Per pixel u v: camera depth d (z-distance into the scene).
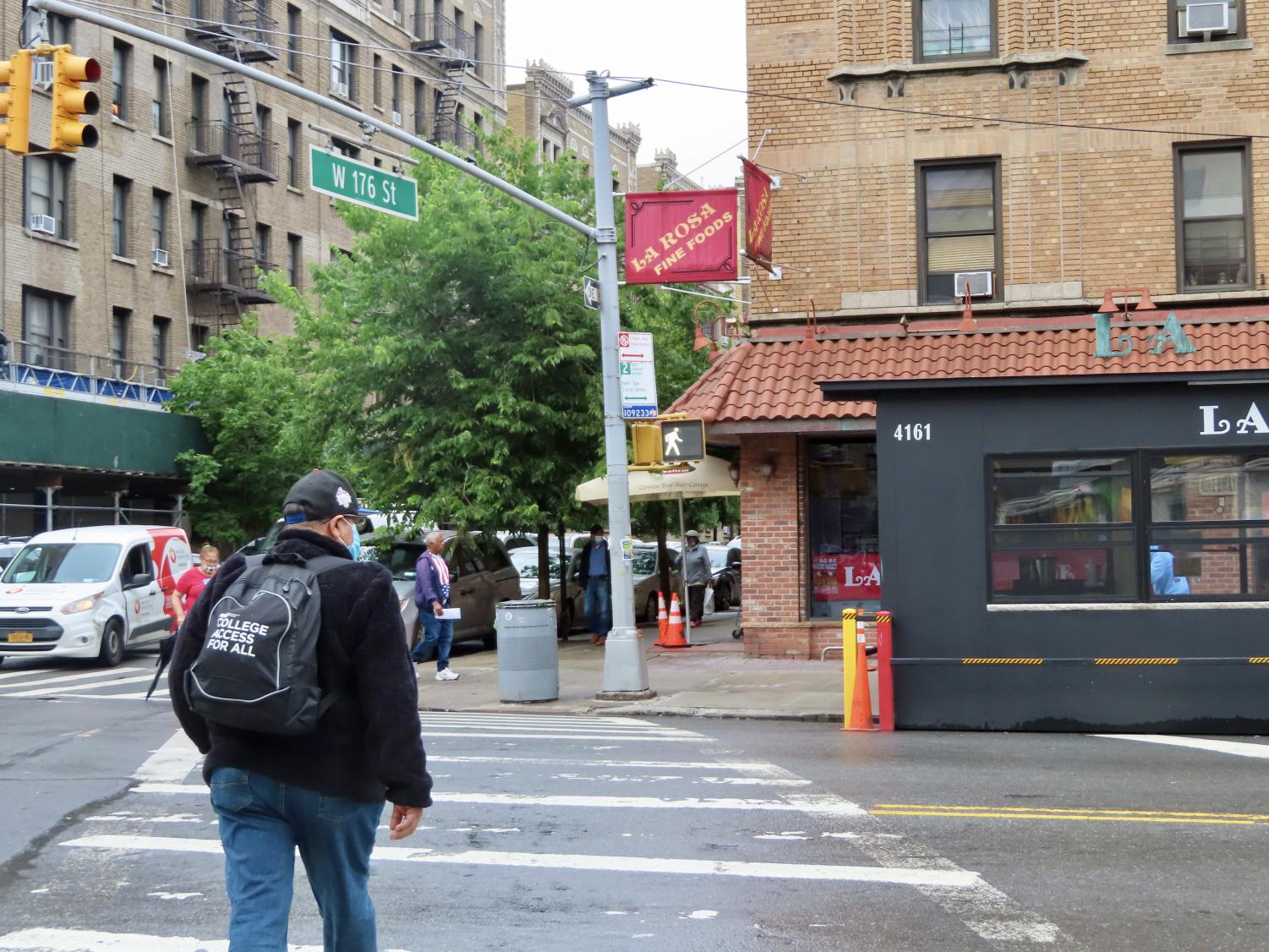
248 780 4.21
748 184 19.03
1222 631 13.09
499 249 23.73
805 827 8.41
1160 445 13.30
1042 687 13.30
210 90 42.94
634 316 25.97
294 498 4.57
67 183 37.28
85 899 6.92
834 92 20.45
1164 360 16.66
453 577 23.52
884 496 13.66
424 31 54.59
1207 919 6.34
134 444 35.16
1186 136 19.59
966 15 20.27
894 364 19.17
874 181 20.30
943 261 20.28
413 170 26.08
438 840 8.13
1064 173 19.81
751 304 20.61
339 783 4.28
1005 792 9.63
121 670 21.33
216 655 4.13
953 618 13.48
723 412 19.20
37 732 13.47
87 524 35.56
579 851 7.81
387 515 24.56
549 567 27.33
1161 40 19.69
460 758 11.44
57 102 13.04
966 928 6.18
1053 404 13.46
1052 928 6.18
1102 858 7.55
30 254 35.62
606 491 22.19
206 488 38.12
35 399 31.80
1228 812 8.84
